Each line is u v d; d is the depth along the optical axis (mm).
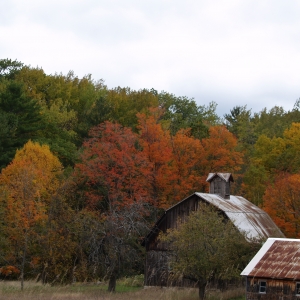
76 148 68250
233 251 36688
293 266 31125
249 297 31453
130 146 57781
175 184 59344
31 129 66375
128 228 42281
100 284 46031
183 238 36906
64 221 42125
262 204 61406
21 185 43469
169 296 37781
